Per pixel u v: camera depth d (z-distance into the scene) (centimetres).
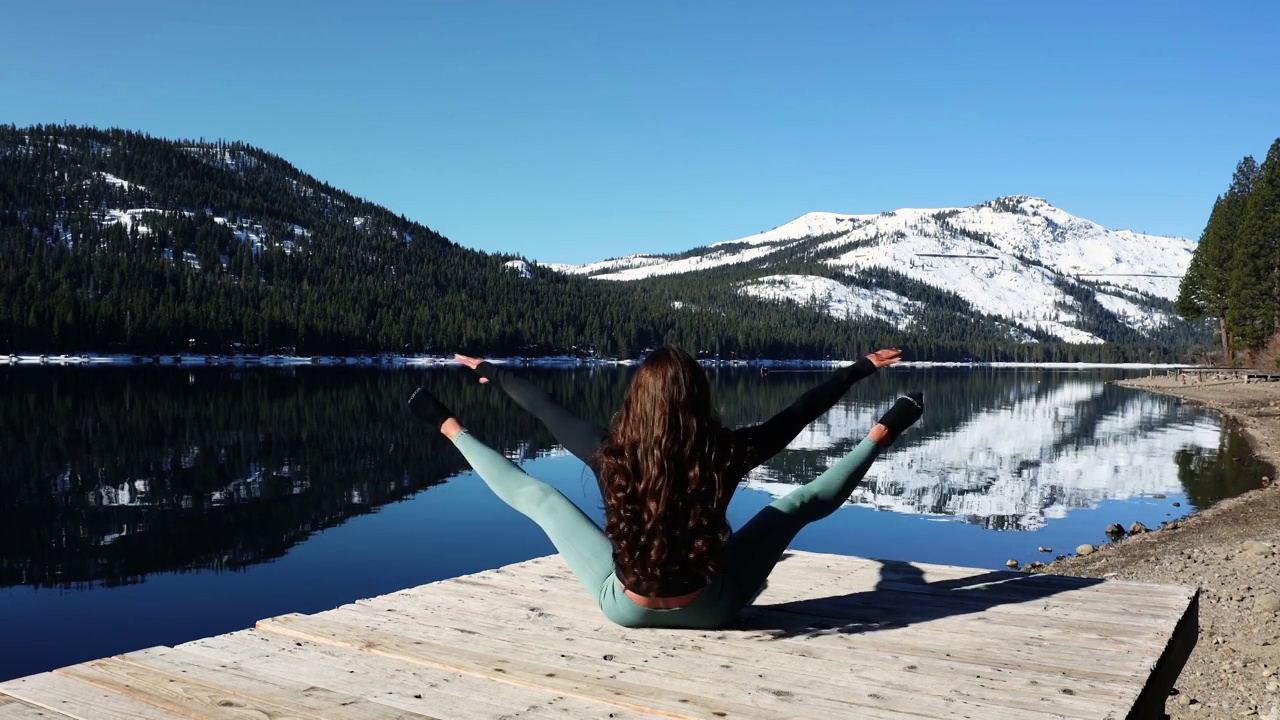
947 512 1499
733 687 264
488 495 1673
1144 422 3391
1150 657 292
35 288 9938
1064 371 13375
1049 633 321
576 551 315
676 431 265
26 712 243
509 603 370
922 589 395
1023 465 2128
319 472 1984
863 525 1389
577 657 293
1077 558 1130
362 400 4306
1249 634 698
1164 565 1016
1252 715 543
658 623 311
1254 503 1513
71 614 961
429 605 367
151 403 3978
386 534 1338
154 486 1794
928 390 6259
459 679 276
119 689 262
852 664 285
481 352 12088
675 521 271
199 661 291
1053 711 245
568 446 298
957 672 277
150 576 1115
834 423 3241
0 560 1191
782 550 310
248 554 1219
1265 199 5581
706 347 14375
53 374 6550
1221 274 6506
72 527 1404
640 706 249
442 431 335
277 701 254
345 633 322
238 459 2194
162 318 9375
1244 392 5062
